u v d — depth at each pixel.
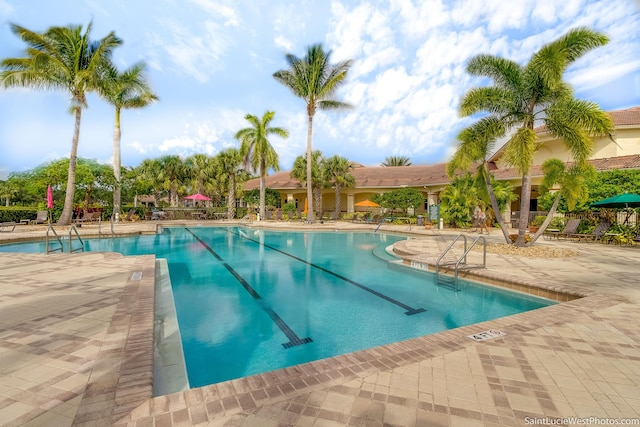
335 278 7.69
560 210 15.61
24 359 2.83
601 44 8.41
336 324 4.79
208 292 6.46
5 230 16.23
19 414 2.08
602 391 2.40
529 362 2.84
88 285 5.45
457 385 2.47
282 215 28.09
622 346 3.17
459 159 10.05
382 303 5.78
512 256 9.13
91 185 21.77
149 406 2.16
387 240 15.45
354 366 2.76
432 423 2.03
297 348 3.98
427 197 29.12
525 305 5.69
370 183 30.00
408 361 2.86
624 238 11.73
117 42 18.55
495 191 18.17
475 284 6.86
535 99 9.51
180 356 3.60
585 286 5.55
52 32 16.69
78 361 2.79
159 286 6.68
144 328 3.48
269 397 2.29
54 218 20.84
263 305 5.65
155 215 29.44
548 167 9.98
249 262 9.73
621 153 17.06
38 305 4.36
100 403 2.18
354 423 2.03
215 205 40.53
